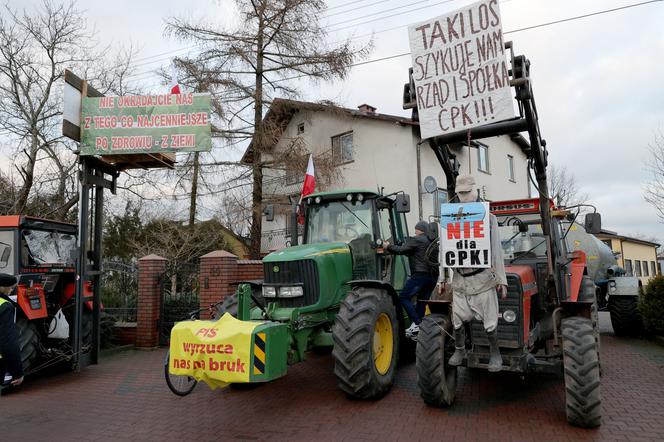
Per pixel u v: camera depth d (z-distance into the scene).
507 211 6.45
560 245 6.06
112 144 7.11
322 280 5.70
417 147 17.03
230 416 5.16
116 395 6.07
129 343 9.41
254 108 15.20
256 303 5.84
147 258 9.44
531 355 4.94
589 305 5.02
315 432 4.57
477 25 5.23
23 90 14.77
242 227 16.44
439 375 4.97
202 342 4.58
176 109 7.12
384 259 6.93
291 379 6.64
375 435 4.44
